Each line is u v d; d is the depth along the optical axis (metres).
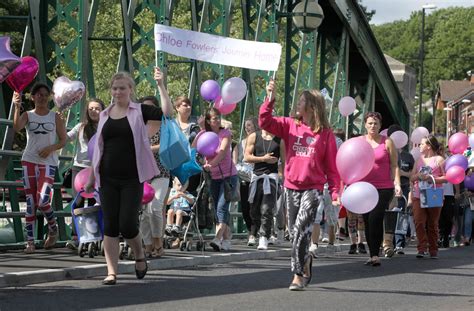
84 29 18.80
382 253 21.97
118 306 10.90
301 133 12.89
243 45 17.91
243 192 21.22
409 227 26.20
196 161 18.25
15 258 15.37
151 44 21.84
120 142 12.73
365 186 14.11
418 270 17.00
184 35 17.72
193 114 24.19
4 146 17.14
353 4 33.66
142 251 13.46
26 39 17.66
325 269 16.75
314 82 30.58
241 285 13.45
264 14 27.03
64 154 18.78
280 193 20.59
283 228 21.95
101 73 45.50
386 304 11.82
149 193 15.48
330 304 11.59
